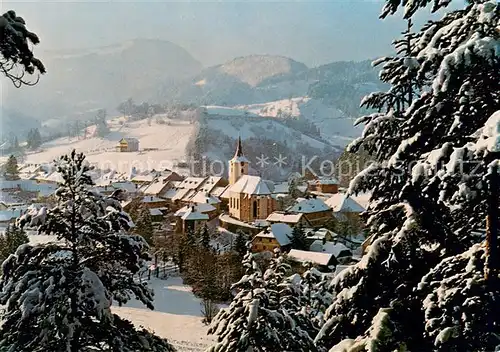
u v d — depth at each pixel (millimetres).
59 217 11281
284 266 13523
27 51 6914
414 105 7441
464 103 6613
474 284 6551
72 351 10188
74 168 11422
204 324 40312
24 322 9961
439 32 6547
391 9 7484
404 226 8016
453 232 8406
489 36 5984
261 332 10766
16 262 10867
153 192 95812
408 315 7547
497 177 5730
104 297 10109
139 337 11172
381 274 8508
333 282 8797
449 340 6535
